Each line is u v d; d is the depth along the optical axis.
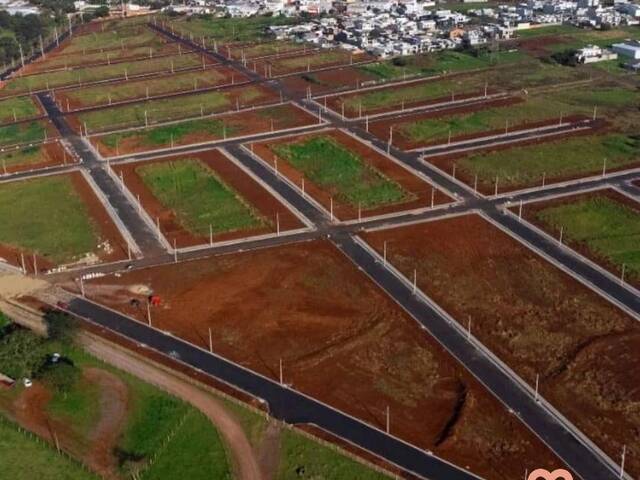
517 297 93.19
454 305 91.44
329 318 89.31
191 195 128.25
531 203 120.56
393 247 106.88
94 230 115.69
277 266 102.19
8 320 91.31
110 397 75.94
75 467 66.75
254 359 81.69
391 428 70.38
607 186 126.38
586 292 94.00
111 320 90.25
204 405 74.19
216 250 107.75
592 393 74.69
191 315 90.81
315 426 70.81
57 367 77.31
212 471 65.69
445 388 76.19
